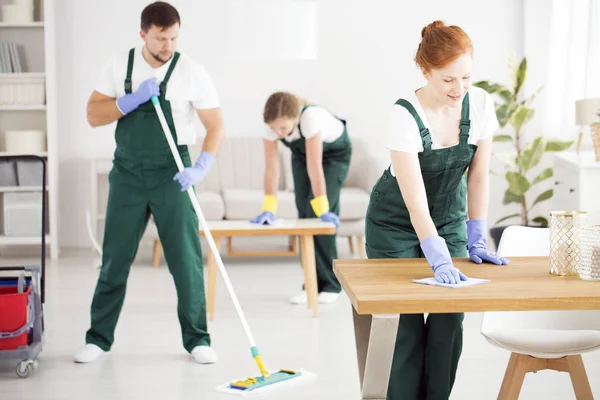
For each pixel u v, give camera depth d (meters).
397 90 7.74
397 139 2.40
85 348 3.96
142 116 3.75
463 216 2.76
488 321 2.62
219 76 7.65
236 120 7.69
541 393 3.43
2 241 6.95
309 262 4.77
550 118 7.33
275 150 4.87
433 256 2.25
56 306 5.16
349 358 3.96
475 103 2.47
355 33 7.68
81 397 3.42
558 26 7.23
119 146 3.80
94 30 7.53
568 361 2.54
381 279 2.19
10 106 7.09
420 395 2.67
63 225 7.67
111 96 3.80
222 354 4.04
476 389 3.49
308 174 4.98
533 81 7.55
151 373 3.74
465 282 2.14
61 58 7.53
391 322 1.97
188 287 3.87
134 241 3.88
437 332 2.59
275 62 7.68
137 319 4.79
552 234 2.26
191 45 7.62
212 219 6.65
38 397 3.43
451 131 2.47
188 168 3.71
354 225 6.63
